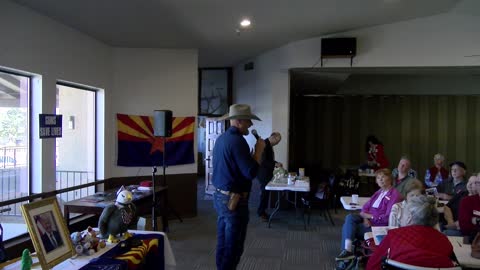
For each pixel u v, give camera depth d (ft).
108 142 18.24
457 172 14.70
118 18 14.78
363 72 23.00
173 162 19.76
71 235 7.38
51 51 14.07
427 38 19.80
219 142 9.44
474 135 32.35
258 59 24.32
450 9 19.01
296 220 19.95
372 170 24.40
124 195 8.36
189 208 20.26
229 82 28.22
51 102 14.10
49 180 13.97
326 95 33.68
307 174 26.66
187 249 14.69
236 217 9.14
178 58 20.11
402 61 20.02
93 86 17.01
